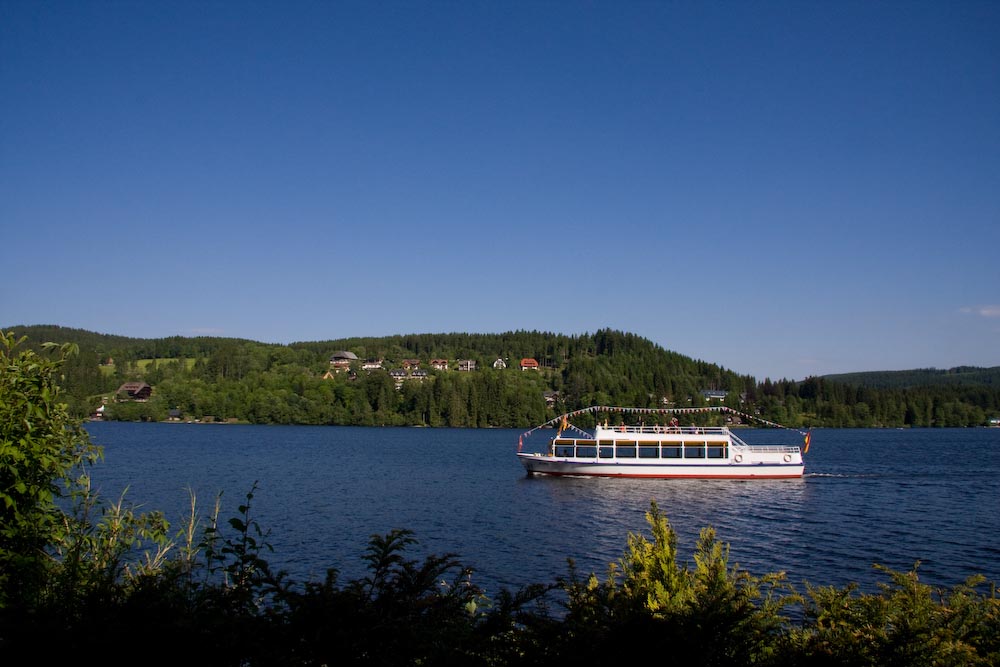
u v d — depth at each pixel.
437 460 101.50
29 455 10.59
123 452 106.88
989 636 9.32
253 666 7.13
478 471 84.00
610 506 53.03
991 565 35.09
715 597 9.00
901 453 126.25
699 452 70.31
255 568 8.52
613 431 71.62
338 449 122.81
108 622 7.38
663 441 70.69
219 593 7.94
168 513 46.44
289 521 45.47
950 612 9.45
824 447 146.75
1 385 10.61
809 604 10.51
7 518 10.68
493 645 7.97
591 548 37.84
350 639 7.28
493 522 46.09
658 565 10.30
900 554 37.31
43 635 7.19
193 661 7.17
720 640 8.20
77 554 10.99
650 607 9.26
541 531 42.84
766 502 55.88
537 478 72.19
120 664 7.12
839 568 34.06
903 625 8.70
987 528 45.19
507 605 8.46
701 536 11.60
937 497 60.78
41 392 10.88
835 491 63.59
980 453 125.88
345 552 35.91
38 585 10.02
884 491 64.50
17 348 10.98
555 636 8.02
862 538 41.50
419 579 8.38
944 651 8.52
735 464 69.50
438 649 7.51
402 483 70.00
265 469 83.88
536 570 32.75
